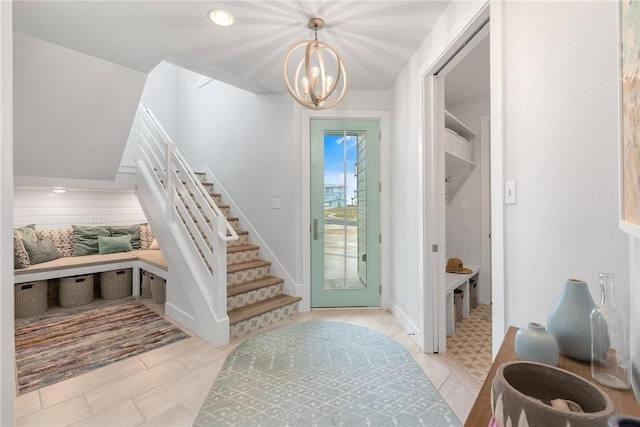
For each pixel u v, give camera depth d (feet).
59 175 10.10
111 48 7.52
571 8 3.45
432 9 6.32
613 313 2.45
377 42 7.61
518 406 1.69
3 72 3.75
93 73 8.08
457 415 5.27
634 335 2.54
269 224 11.62
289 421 5.14
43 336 8.64
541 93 3.88
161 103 15.80
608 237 3.03
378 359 7.25
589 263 3.24
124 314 10.43
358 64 8.82
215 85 13.88
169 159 9.66
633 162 2.27
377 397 5.78
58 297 11.75
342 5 6.15
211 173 14.02
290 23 6.73
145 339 8.41
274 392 5.95
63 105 8.35
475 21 5.36
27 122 8.28
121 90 8.79
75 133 9.15
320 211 11.00
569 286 2.91
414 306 8.36
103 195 13.87
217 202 13.20
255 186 12.08
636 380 2.32
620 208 2.54
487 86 10.86
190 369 6.82
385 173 10.77
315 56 8.28
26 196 11.85
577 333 2.70
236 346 7.98
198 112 14.88
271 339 8.40
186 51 7.88
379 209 10.98
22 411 5.43
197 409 5.47
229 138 13.15
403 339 8.39
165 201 10.21
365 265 11.10
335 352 7.61
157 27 6.77
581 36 3.33
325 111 10.69
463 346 8.13
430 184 7.63
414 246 8.32
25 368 6.89
